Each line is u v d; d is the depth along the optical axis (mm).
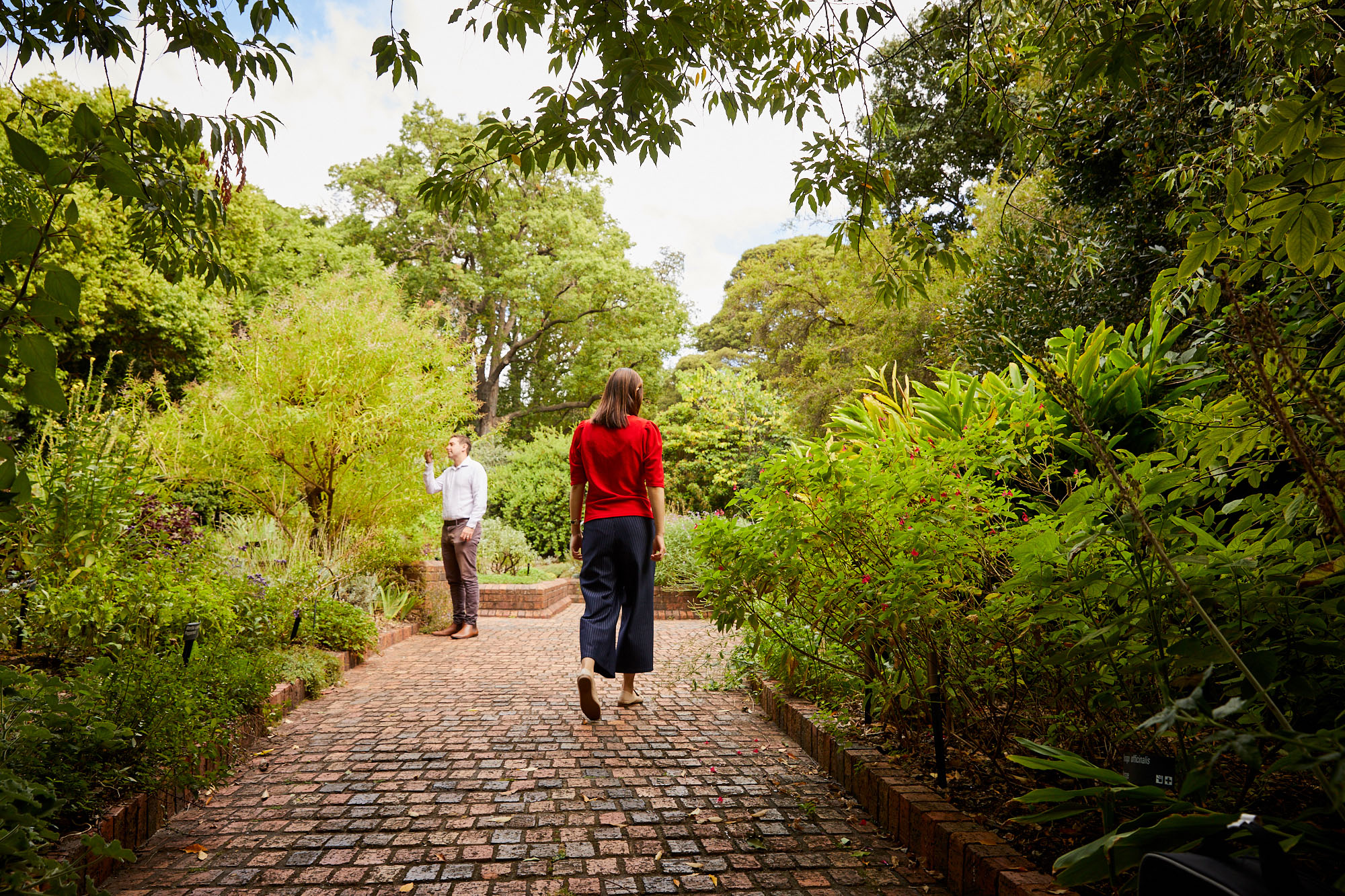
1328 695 1577
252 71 2312
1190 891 1125
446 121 24859
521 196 25141
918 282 3246
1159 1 2490
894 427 3541
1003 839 2064
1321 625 1560
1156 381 3250
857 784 2760
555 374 29281
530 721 3893
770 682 4250
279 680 4078
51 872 1480
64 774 2094
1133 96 4625
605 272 25125
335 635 5293
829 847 2354
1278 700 1633
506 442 18922
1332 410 1483
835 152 2924
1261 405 1557
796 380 20938
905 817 2365
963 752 2742
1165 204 5477
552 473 15844
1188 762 1699
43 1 2006
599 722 3893
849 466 2562
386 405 7277
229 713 2945
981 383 3633
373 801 2725
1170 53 3943
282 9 2303
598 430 3963
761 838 2422
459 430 9219
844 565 2715
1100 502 1725
